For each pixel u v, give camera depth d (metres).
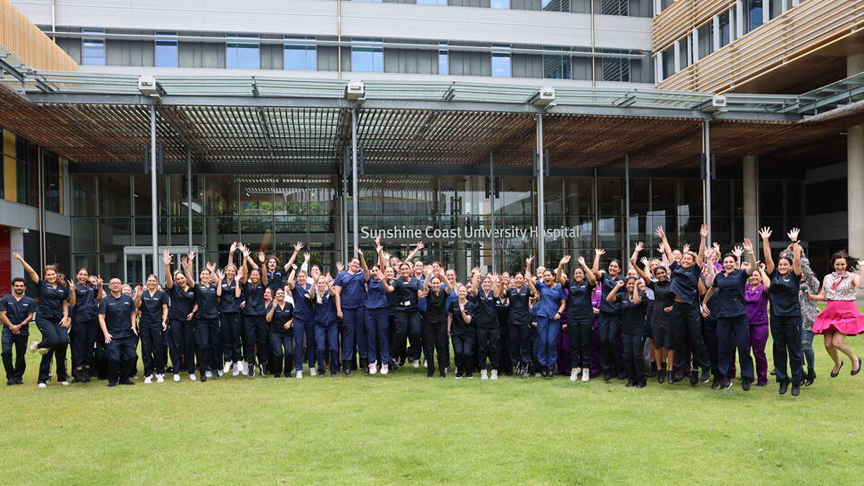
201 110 16.28
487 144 21.55
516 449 5.51
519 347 9.32
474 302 9.18
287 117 17.28
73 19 24.28
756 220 26.23
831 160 27.59
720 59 23.88
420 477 4.82
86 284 9.24
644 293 8.34
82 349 9.09
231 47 25.41
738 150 23.91
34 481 4.81
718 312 7.91
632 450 5.44
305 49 25.98
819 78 22.55
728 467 4.98
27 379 9.45
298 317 9.35
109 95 15.32
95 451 5.57
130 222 24.14
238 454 5.43
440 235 25.33
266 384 8.73
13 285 9.04
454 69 27.14
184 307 9.08
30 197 20.84
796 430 5.99
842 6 18.33
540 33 27.94
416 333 9.84
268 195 24.52
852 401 7.20
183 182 24.25
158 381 9.03
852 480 4.66
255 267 9.48
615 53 28.62
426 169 25.36
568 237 26.47
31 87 14.93
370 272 9.68
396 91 16.08
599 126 19.02
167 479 4.82
